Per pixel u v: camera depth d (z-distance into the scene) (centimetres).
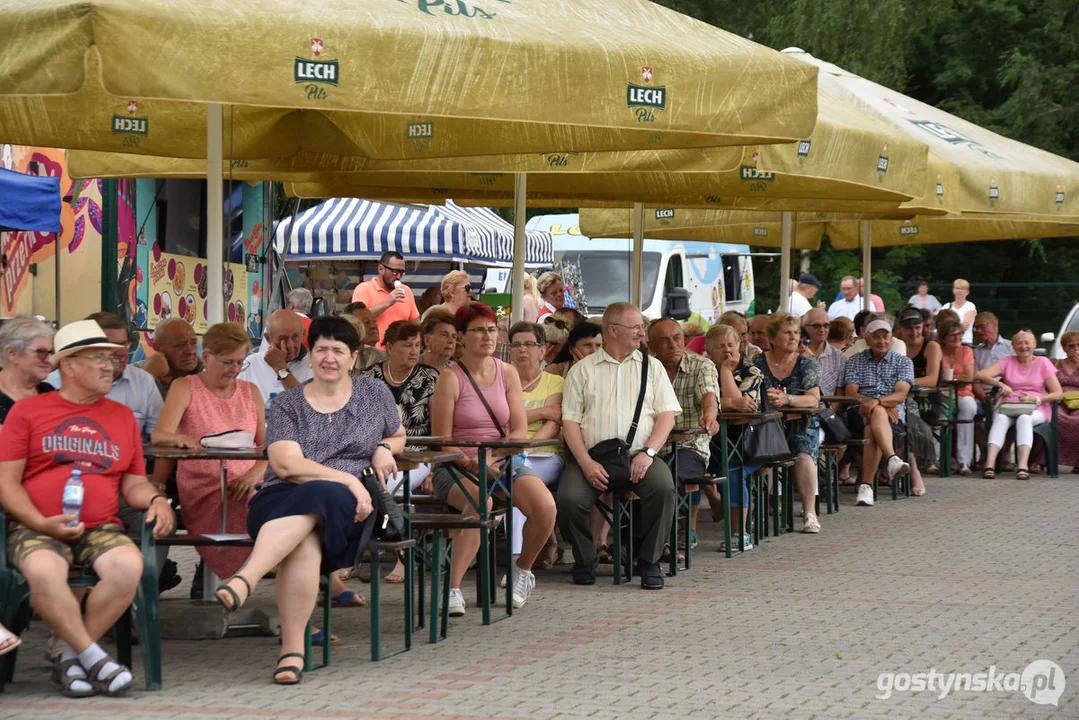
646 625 771
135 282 1510
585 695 607
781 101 723
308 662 659
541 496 820
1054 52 3403
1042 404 1616
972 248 3719
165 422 731
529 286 1620
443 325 911
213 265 823
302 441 663
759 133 719
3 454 623
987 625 771
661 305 2148
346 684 629
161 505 636
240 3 604
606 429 898
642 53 688
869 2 3394
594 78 673
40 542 611
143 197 1527
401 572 920
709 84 706
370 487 661
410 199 1268
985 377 1611
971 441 1644
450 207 2008
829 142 949
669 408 909
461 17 668
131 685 610
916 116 1352
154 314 1562
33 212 1074
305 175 1144
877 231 1883
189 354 816
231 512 726
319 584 682
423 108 631
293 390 678
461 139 890
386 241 1842
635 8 768
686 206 1349
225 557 735
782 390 1147
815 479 1161
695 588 895
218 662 680
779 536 1138
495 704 590
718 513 1205
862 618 791
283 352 870
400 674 650
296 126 931
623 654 695
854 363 1387
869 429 1360
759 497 1084
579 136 869
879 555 1032
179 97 577
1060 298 2877
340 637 740
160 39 573
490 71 647
